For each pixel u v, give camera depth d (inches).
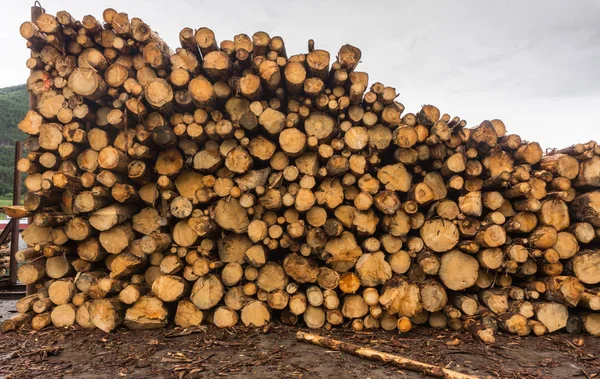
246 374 118.6
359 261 165.3
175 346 143.1
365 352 132.3
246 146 163.5
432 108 170.6
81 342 147.4
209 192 166.6
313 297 162.4
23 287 241.6
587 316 158.4
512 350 139.0
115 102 171.0
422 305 159.0
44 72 180.5
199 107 167.2
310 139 160.1
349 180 165.3
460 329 162.2
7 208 170.7
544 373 119.7
